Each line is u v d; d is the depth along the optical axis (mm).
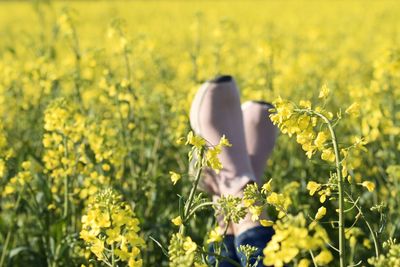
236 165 4465
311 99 7488
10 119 7074
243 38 14438
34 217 5230
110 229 2715
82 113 6211
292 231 2045
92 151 5129
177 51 12672
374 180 5594
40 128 5750
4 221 5422
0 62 7430
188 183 6031
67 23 6852
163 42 12922
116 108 6168
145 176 5180
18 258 5145
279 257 2057
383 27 16750
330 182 2775
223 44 8477
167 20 21516
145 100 7008
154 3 31016
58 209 5008
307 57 8367
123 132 5672
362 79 9062
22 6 30453
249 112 5094
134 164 5699
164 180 5871
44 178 4891
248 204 2904
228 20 8617
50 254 4660
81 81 6438
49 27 19297
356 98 6047
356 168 5730
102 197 2777
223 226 4105
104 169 4762
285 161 6910
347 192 2889
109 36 6629
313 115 2750
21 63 8211
